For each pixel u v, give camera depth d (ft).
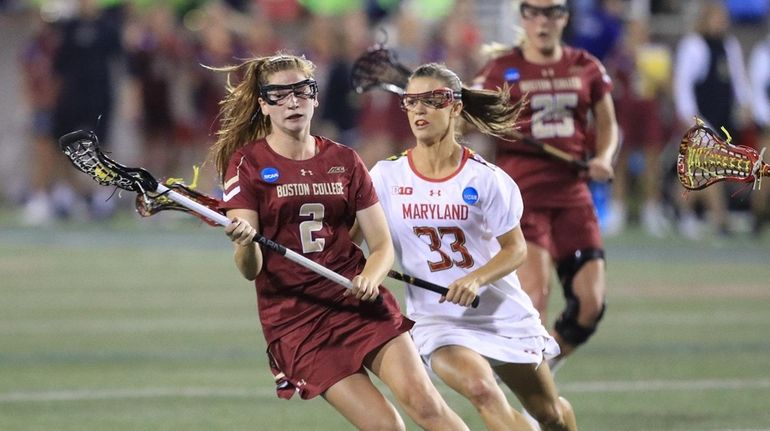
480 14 204.03
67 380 88.28
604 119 83.97
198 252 164.35
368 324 57.47
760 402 81.82
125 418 76.64
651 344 103.35
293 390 58.08
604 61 182.50
